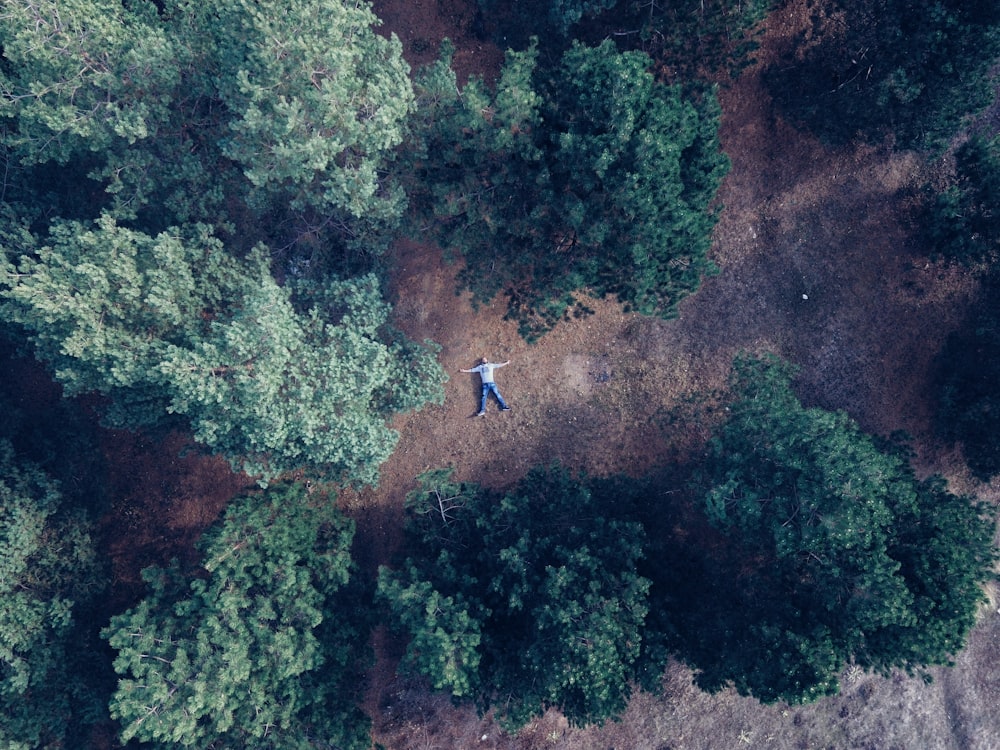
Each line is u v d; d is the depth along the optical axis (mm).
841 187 26906
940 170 26531
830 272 27250
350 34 18906
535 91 20641
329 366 20578
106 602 27016
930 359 27016
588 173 20141
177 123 21328
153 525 28219
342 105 18453
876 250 27016
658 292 22953
